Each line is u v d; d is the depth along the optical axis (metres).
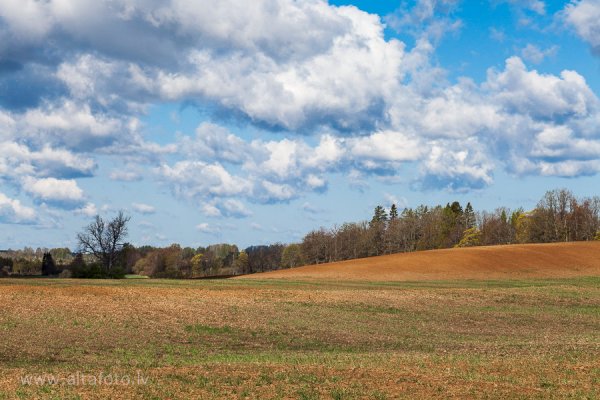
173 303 43.00
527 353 27.12
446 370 21.70
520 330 39.50
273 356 27.70
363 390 18.39
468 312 45.41
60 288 47.31
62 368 23.69
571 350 27.62
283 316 40.56
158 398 17.50
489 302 50.16
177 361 25.94
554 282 70.69
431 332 37.56
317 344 32.94
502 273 80.88
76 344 30.27
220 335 34.50
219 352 29.83
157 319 37.56
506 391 18.20
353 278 76.19
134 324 35.94
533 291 56.56
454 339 35.22
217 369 22.41
